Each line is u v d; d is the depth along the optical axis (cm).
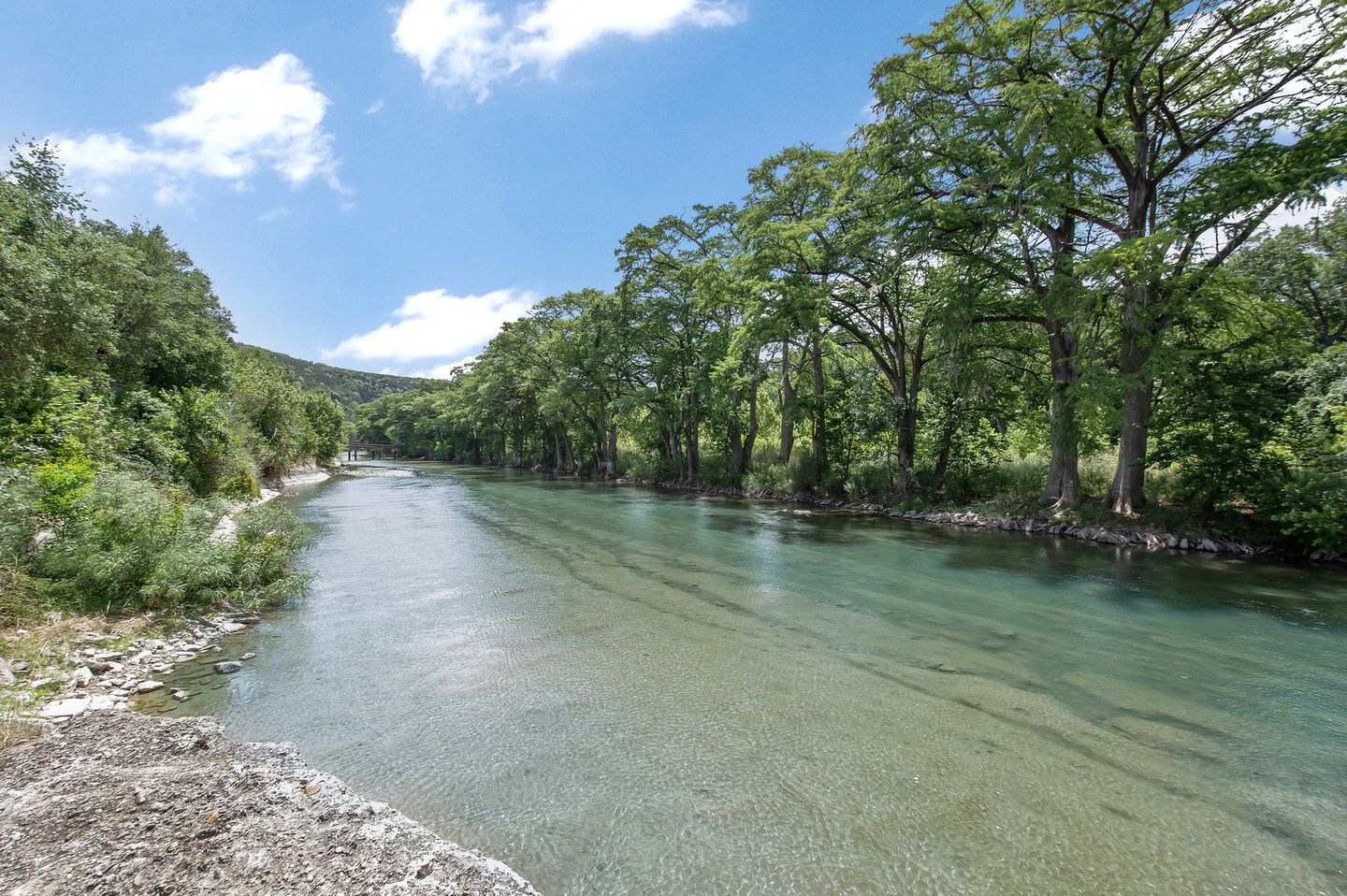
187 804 368
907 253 1823
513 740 512
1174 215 1435
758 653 727
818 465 2642
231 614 861
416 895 296
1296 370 1366
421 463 7762
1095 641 772
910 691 615
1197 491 1484
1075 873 353
